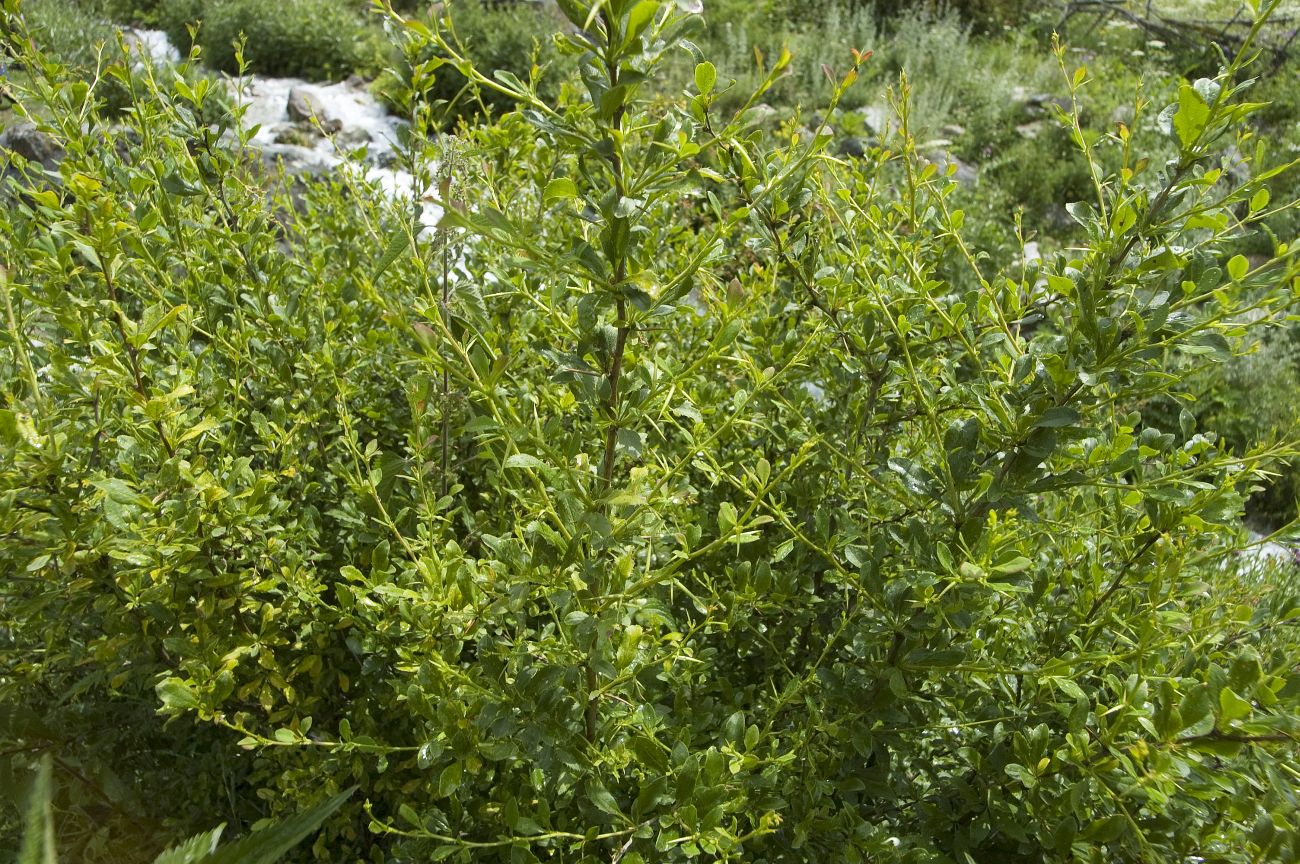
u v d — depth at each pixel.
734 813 1.53
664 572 1.39
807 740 1.69
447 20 1.30
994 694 1.77
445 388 1.94
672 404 1.96
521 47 8.59
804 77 9.47
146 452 1.71
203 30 9.66
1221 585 2.24
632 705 1.56
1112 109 8.82
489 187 2.02
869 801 1.93
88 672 2.04
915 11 11.61
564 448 1.53
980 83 9.71
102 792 1.93
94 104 2.17
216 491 1.55
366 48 9.55
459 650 1.65
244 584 1.70
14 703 1.92
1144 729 1.35
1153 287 1.54
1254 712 1.21
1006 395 1.58
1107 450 1.48
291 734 1.55
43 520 1.57
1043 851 1.58
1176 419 4.86
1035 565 1.83
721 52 10.05
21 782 1.81
